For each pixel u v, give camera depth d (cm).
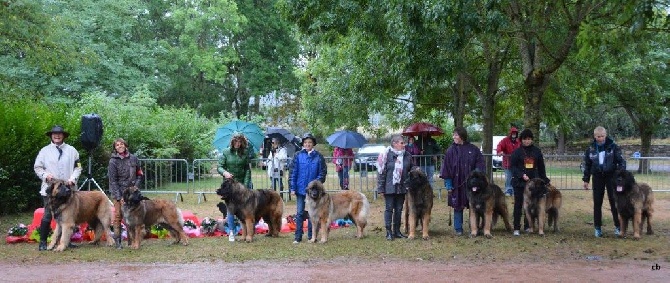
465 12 1041
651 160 1822
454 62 1148
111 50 2881
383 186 983
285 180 1798
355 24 1337
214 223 1067
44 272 769
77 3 2784
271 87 4075
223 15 3722
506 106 2295
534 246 923
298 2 1383
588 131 3366
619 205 984
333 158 1673
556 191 1059
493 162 1812
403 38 1109
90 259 847
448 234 1038
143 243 972
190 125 2319
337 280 717
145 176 1655
